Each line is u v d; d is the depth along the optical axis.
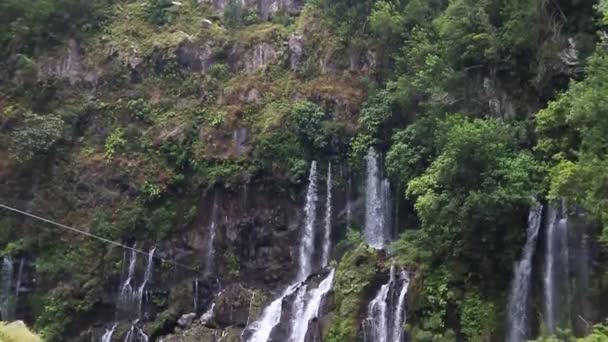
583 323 21.02
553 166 21.36
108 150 31.62
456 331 21.67
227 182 29.72
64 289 28.70
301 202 29.38
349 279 23.30
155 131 31.91
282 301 25.31
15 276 29.39
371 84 30.77
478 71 26.67
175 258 29.45
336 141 29.67
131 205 30.38
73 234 30.14
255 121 31.06
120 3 37.38
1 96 33.25
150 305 28.81
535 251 21.92
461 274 22.28
